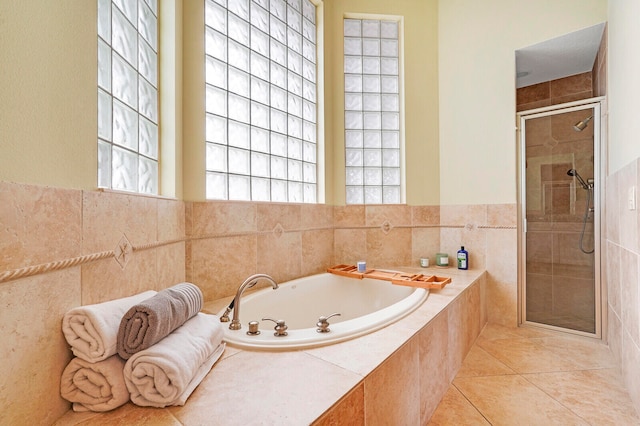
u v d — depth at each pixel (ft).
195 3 5.69
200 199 5.75
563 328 7.75
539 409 4.82
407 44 9.04
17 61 2.38
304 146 8.11
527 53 8.14
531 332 7.77
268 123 7.12
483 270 8.39
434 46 9.20
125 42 4.27
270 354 3.84
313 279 7.43
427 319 4.85
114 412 2.83
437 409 4.88
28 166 2.46
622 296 5.62
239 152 6.51
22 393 2.41
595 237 7.38
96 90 3.37
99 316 2.91
